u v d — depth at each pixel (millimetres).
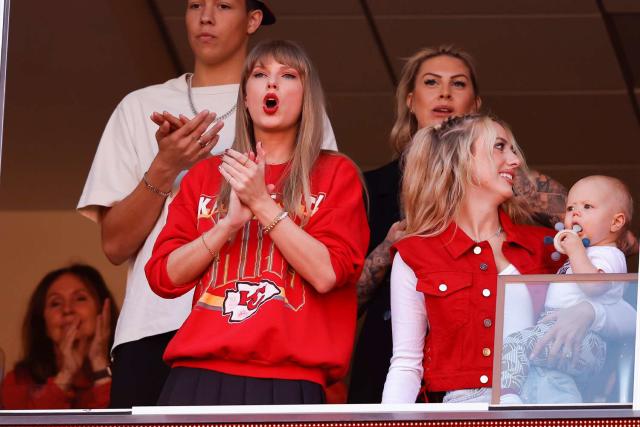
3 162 30172
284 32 30438
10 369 26312
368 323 21156
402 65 30562
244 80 19578
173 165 20891
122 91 30000
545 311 17984
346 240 18328
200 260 18094
